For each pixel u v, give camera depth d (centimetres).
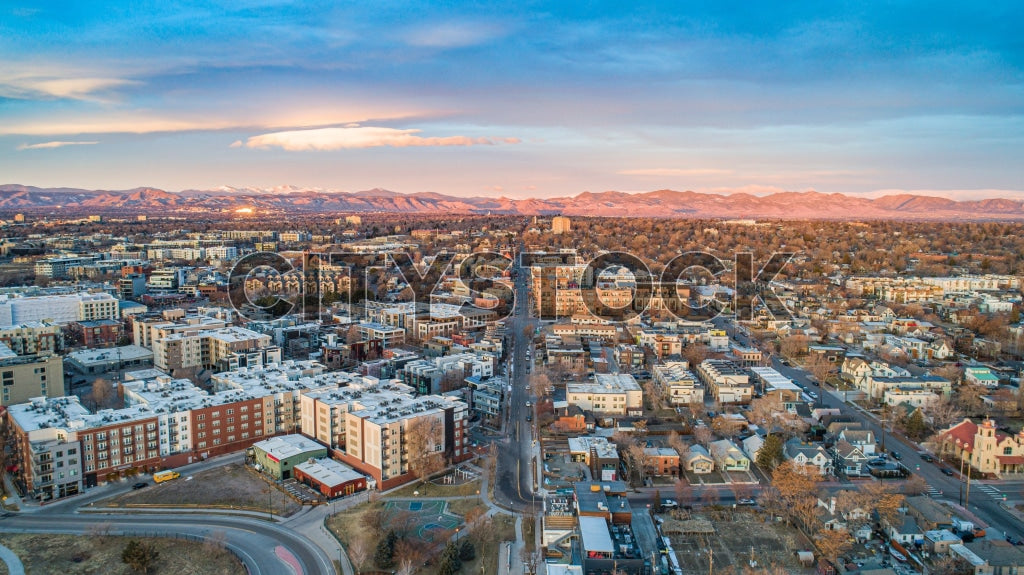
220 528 19100
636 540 17050
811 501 18675
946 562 16388
